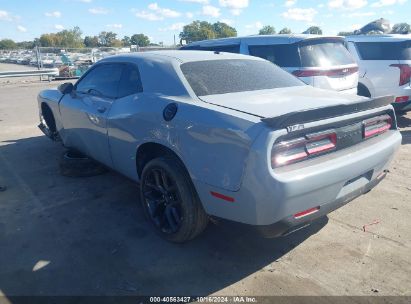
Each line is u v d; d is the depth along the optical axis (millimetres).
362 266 2920
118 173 4082
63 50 25016
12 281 2771
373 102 2869
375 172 3053
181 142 2861
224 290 2680
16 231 3484
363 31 12133
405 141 6383
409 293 2619
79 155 5035
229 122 2549
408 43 7059
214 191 2658
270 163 2361
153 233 3443
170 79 3268
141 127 3258
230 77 3434
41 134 7324
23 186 4574
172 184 3102
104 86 4059
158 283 2758
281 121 2324
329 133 2664
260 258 3053
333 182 2604
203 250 3170
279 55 6172
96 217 3760
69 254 3113
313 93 3371
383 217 3695
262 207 2424
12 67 31266
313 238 3330
